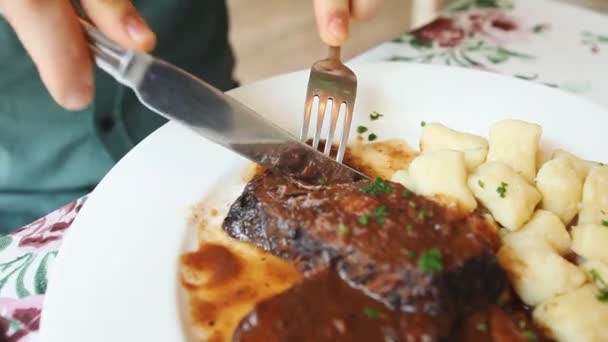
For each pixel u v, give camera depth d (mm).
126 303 220
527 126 277
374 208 237
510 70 357
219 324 224
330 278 226
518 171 271
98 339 208
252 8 830
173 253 243
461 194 258
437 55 373
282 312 212
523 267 233
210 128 246
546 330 220
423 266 212
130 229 247
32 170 360
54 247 266
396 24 786
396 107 314
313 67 293
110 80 349
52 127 355
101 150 366
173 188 265
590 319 214
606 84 342
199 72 411
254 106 306
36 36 201
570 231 258
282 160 266
